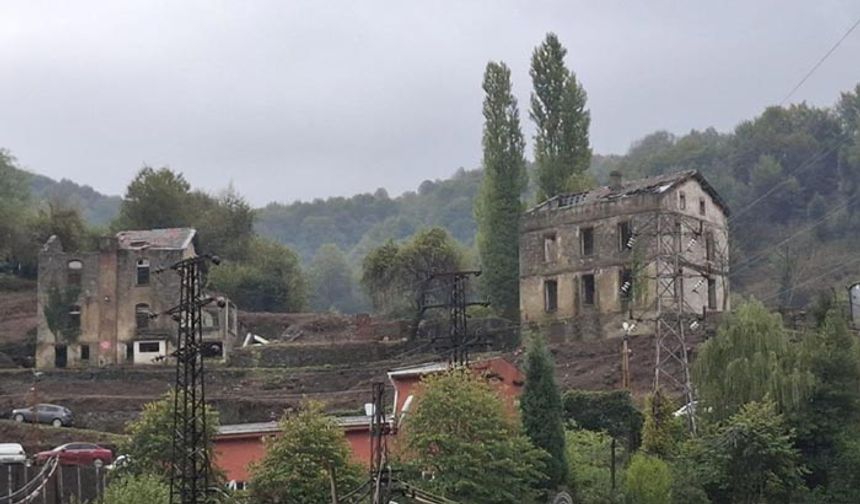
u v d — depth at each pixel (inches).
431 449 4168.3
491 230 6840.6
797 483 4409.5
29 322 6963.6
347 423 4589.1
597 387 5408.5
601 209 6166.3
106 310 6323.8
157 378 6102.4
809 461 4510.3
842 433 4544.8
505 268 6761.8
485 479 4114.2
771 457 4387.3
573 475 4367.6
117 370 6127.0
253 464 4183.1
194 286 4165.8
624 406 4926.2
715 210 6274.6
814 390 4603.8
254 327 7037.4
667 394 5123.0
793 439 4515.3
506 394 4790.8
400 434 4370.1
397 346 6422.2
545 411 4370.1
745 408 4522.6
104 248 6363.2
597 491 4303.6
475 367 4916.3
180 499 3843.5
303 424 4138.8
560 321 6186.0
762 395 4640.8
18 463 4399.6
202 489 3895.2
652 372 5511.8
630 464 4399.6
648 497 4249.5
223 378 6181.1
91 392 5959.6
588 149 7165.4
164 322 6318.9
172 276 6328.7
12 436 5280.5
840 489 4409.5
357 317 6998.0
